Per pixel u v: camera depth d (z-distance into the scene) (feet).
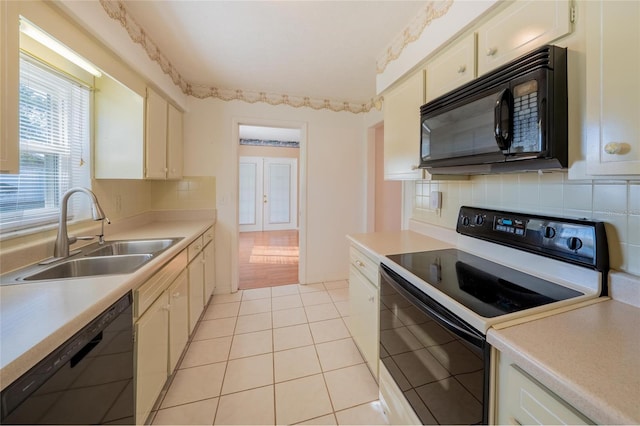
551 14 2.78
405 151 5.47
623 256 2.89
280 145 22.62
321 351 6.22
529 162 3.05
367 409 4.62
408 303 3.71
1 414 1.84
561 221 3.32
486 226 4.44
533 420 1.98
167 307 4.80
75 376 2.53
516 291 3.13
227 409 4.60
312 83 8.69
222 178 9.28
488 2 3.45
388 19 5.29
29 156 4.46
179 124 8.45
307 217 10.37
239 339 6.69
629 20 2.10
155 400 4.30
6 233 4.01
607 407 1.50
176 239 5.88
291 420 4.39
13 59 2.79
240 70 7.73
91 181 5.81
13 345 2.05
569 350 2.02
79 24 3.90
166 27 5.62
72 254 4.71
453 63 4.17
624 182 2.87
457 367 2.75
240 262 13.56
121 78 5.13
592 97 2.37
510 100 2.91
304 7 4.98
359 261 5.82
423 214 6.55
